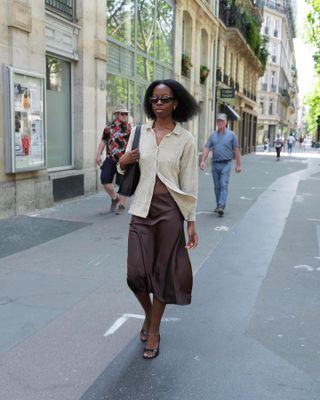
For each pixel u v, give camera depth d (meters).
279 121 72.69
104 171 8.10
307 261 5.61
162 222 3.11
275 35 68.75
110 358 3.19
